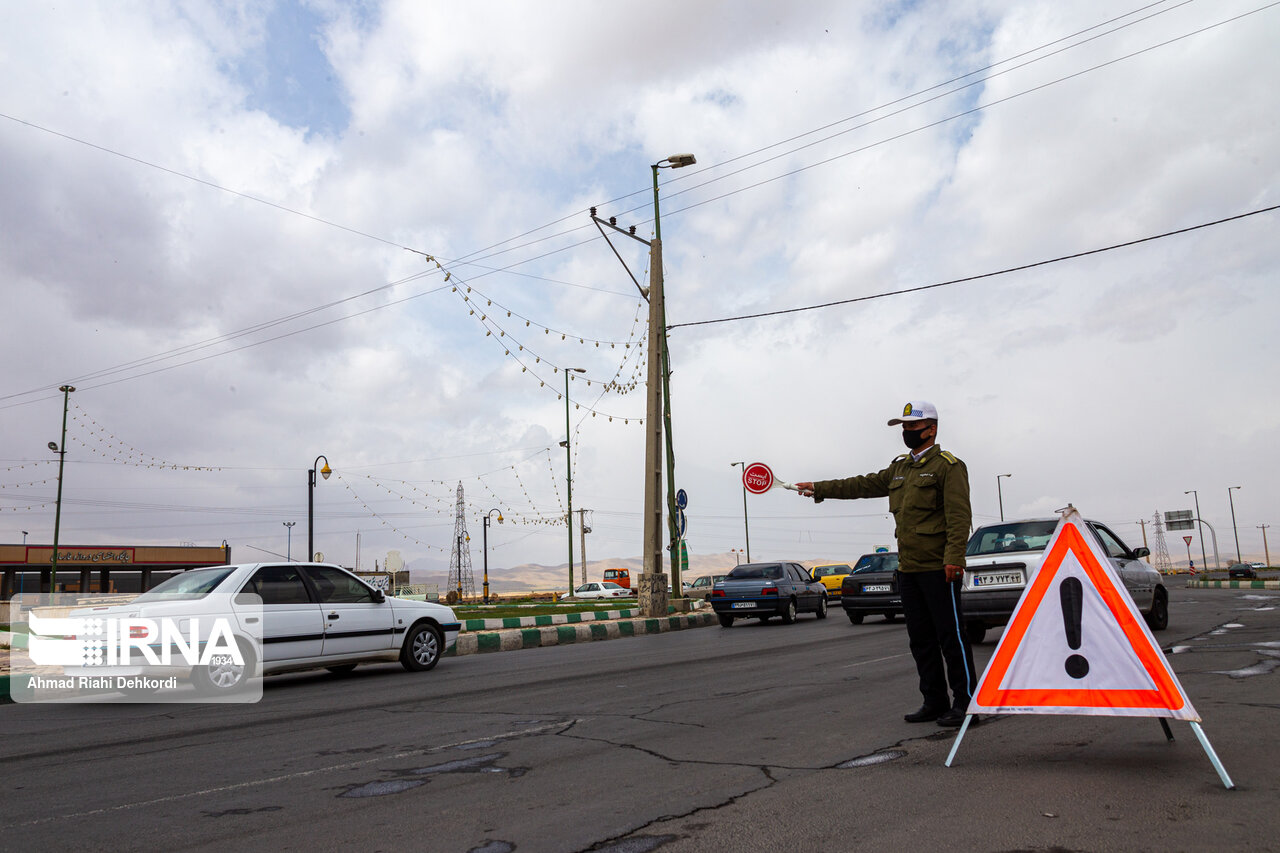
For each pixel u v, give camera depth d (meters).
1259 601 21.12
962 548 5.96
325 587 10.81
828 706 7.20
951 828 3.74
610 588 59.94
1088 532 4.68
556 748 5.84
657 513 21.48
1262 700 6.48
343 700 8.82
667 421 22.78
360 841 3.88
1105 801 4.04
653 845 3.69
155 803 4.69
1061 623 4.64
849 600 18.83
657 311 21.97
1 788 5.15
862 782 4.60
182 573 10.55
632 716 7.08
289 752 6.04
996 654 4.77
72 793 4.98
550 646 16.62
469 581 76.94
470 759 5.57
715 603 20.75
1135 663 4.44
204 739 6.71
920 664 6.32
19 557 51.50
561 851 3.66
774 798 4.36
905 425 6.32
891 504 6.44
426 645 11.77
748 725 6.47
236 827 4.18
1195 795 4.08
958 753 5.20
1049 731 5.74
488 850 3.70
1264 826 3.59
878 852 3.47
